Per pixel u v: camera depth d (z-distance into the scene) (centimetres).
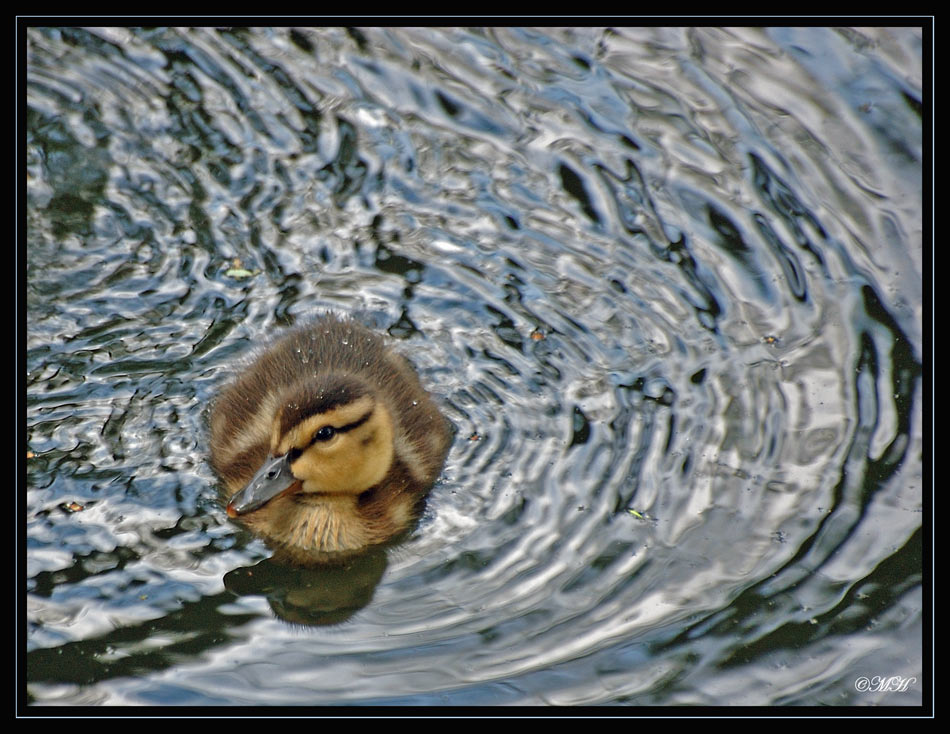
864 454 1060
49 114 1410
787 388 1130
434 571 976
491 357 1186
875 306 1211
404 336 1204
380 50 1532
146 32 1539
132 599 925
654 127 1420
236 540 991
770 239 1286
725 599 924
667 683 853
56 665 859
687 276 1255
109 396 1108
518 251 1290
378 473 1038
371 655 883
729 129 1410
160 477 1040
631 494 1033
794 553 966
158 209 1310
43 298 1195
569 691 846
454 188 1357
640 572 953
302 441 985
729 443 1080
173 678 855
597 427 1109
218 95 1459
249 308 1213
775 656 877
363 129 1426
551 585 946
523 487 1052
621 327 1209
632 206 1329
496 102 1460
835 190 1334
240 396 1086
